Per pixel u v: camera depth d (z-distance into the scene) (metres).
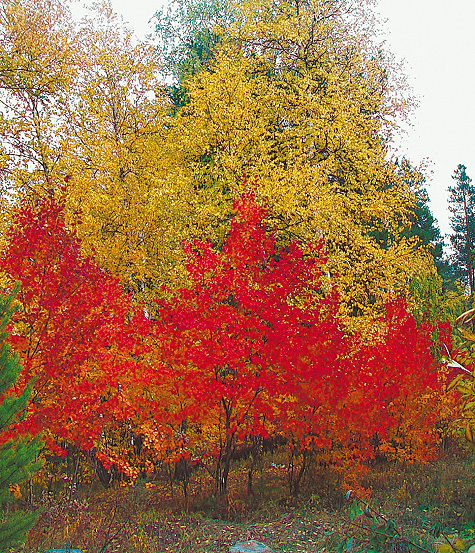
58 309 8.78
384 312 15.59
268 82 19.42
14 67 15.18
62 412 9.23
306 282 10.73
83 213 13.52
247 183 14.52
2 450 4.99
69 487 11.38
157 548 7.61
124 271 14.83
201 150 17.38
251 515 10.01
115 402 10.16
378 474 12.59
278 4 20.22
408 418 12.31
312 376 10.41
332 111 17.44
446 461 13.52
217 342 10.27
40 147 14.75
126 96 16.95
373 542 4.35
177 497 11.51
